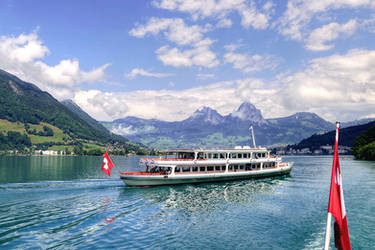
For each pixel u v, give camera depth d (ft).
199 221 96.58
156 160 172.76
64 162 488.02
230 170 199.72
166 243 75.56
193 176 179.93
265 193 150.41
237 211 110.93
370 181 203.72
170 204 122.93
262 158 217.36
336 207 36.09
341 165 384.27
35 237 78.84
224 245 74.95
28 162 472.44
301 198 136.77
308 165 441.68
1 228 86.48
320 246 75.05
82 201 127.24
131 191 154.20
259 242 77.36
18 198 132.67
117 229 86.94
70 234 81.71
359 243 77.51
